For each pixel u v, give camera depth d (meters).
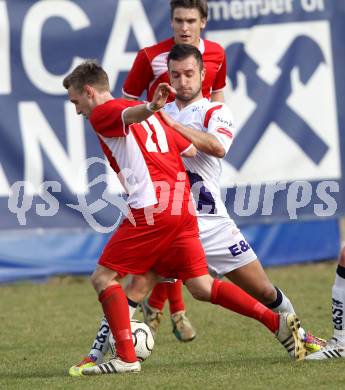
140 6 39.16
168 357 23.78
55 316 32.00
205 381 19.38
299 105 40.19
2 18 38.31
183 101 22.66
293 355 21.08
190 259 20.80
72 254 39.50
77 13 38.84
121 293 20.80
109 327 21.20
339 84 40.41
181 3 25.97
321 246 41.53
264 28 39.94
